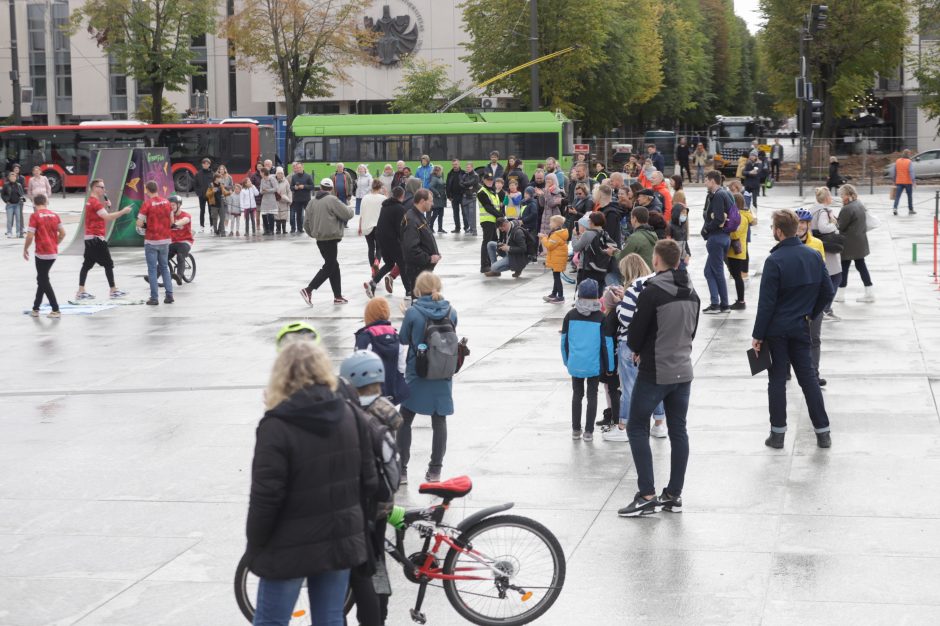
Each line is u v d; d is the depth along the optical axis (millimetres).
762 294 9430
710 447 9734
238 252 28203
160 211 19484
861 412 10781
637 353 7992
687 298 7945
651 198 14203
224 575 7082
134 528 8023
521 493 8609
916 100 68938
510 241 21922
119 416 11562
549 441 10172
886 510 7949
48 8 78188
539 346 14852
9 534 7941
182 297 20531
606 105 65375
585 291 9875
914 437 9852
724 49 113562
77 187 56469
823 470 8961
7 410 11961
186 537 7809
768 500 8258
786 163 61625
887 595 6438
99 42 64688
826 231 15477
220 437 10602
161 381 13328
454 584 6066
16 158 55938
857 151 62094
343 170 34938
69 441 10578
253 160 55469
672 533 7613
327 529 4797
